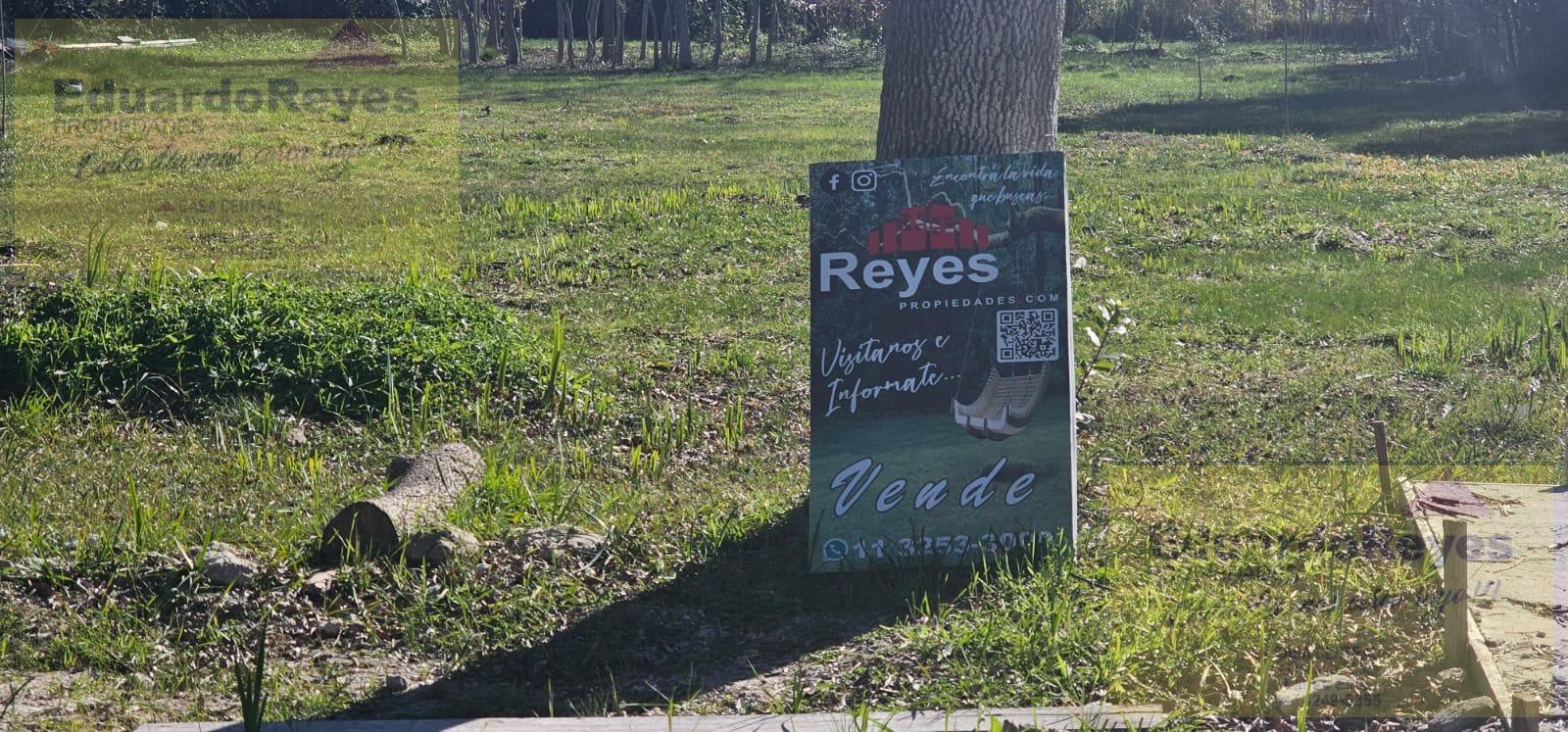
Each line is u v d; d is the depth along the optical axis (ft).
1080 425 26.03
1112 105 103.14
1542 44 119.14
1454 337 32.89
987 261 17.65
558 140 76.38
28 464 22.94
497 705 14.71
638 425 26.66
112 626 16.52
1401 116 92.32
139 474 22.68
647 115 94.63
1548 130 80.53
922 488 17.87
